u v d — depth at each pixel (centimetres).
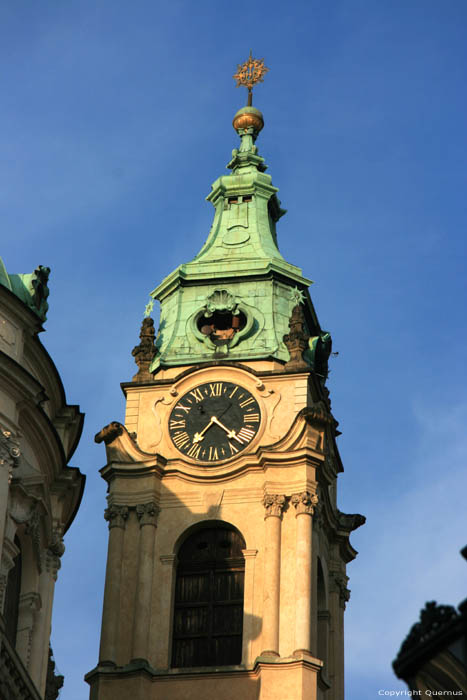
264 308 8456
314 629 7350
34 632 5719
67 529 6359
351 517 8200
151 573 7600
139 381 8206
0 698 4950
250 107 9756
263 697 7025
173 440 7981
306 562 7469
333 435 8306
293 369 8069
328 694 7669
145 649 7356
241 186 9206
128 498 7838
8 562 5459
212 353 8275
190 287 8650
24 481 5681
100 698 7212
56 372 6188
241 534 7644
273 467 7762
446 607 2356
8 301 5831
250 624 7331
